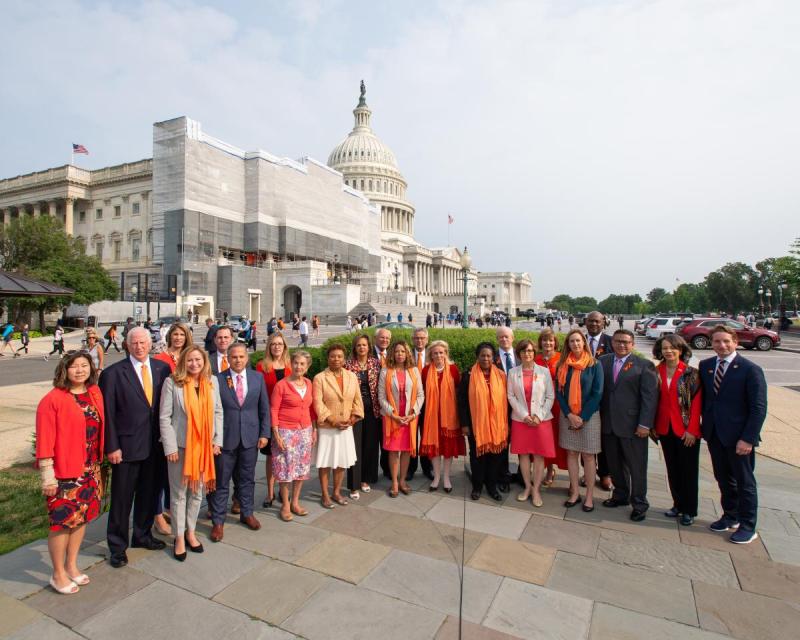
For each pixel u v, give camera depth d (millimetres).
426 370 7289
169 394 5168
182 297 53531
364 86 126625
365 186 115688
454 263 126750
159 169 59188
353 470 6887
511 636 3855
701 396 5891
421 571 4824
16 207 76562
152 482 5363
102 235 73250
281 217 68625
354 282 80438
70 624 4039
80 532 4641
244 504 5875
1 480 7734
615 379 6352
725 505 5805
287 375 6461
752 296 104188
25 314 44688
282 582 4648
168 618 4105
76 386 4625
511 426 6832
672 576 4742
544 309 150875
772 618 4082
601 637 3850
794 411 12430
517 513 6305
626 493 6512
